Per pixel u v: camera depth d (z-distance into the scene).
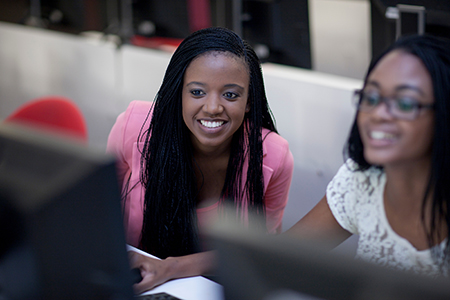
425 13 2.06
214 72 1.26
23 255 0.71
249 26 2.78
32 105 2.26
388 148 0.89
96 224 0.70
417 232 1.07
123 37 3.30
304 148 2.47
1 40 3.78
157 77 3.02
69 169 0.68
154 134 1.39
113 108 3.32
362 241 1.19
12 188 0.70
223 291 0.62
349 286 0.54
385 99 0.88
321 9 3.19
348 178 1.21
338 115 2.30
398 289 0.52
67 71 3.49
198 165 1.43
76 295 0.72
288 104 2.48
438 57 0.87
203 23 3.07
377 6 2.27
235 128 1.32
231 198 1.46
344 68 3.17
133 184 1.49
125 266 0.73
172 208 1.43
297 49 2.67
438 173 0.92
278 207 1.59
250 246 0.60
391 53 0.90
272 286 0.59
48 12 3.66
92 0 3.47
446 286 0.50
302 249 0.57
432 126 0.88
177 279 1.23
